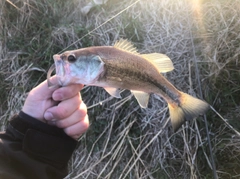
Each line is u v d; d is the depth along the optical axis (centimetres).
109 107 53
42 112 29
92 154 51
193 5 59
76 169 50
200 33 56
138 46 57
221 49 54
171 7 61
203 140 49
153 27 59
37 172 27
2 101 60
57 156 28
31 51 61
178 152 49
